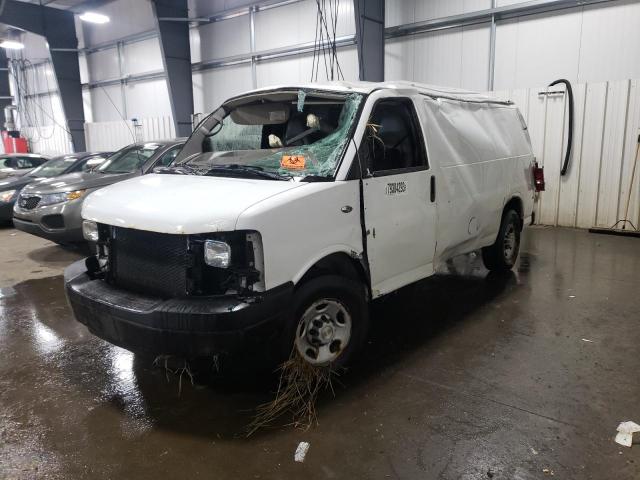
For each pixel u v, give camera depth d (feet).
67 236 22.75
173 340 9.11
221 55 45.11
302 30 39.17
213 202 9.64
